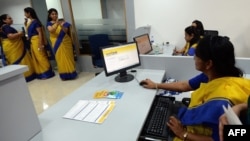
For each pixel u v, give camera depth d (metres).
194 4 3.58
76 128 1.18
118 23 4.07
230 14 3.43
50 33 3.71
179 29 3.81
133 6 3.86
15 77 0.98
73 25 4.18
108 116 1.27
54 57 4.12
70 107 1.43
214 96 0.87
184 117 1.04
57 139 1.09
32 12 3.82
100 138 1.07
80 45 4.44
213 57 0.88
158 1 3.76
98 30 4.24
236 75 0.93
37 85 3.90
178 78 2.00
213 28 3.61
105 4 4.27
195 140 0.95
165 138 1.14
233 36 3.54
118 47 1.80
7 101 0.95
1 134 0.92
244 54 3.57
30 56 4.13
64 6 4.08
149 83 1.66
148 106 1.36
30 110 1.09
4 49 3.71
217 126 0.80
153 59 2.03
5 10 4.98
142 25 3.98
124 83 1.78
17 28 4.68
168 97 1.61
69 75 4.00
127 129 1.13
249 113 0.68
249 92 0.85
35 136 1.12
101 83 1.82
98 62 3.60
